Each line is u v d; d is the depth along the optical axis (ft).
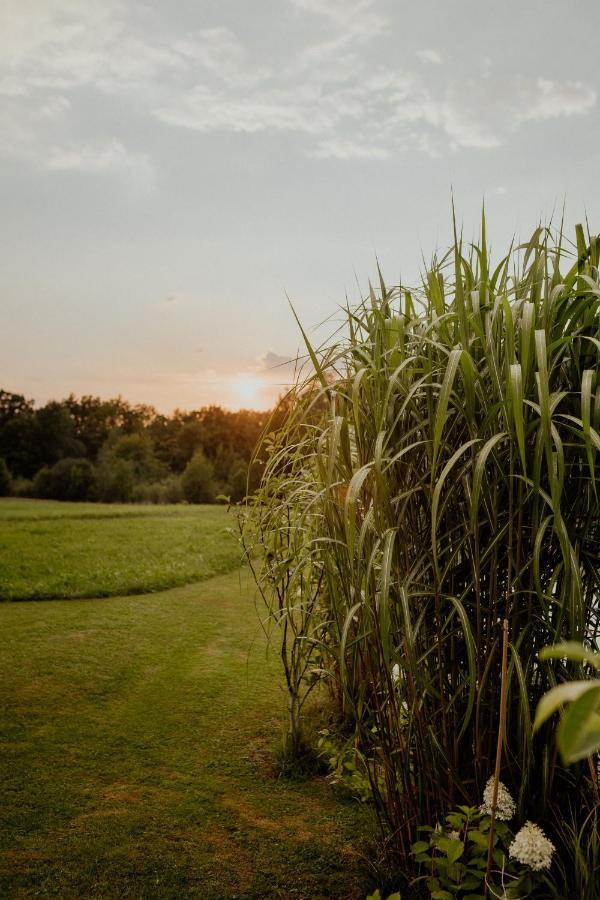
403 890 7.14
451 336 7.08
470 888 5.88
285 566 9.98
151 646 19.57
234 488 130.72
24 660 17.80
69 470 172.35
